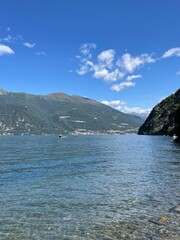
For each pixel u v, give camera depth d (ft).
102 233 49.44
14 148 292.40
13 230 50.78
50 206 65.26
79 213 60.18
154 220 55.52
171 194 76.38
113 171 119.65
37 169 127.75
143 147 292.61
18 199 71.26
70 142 463.01
